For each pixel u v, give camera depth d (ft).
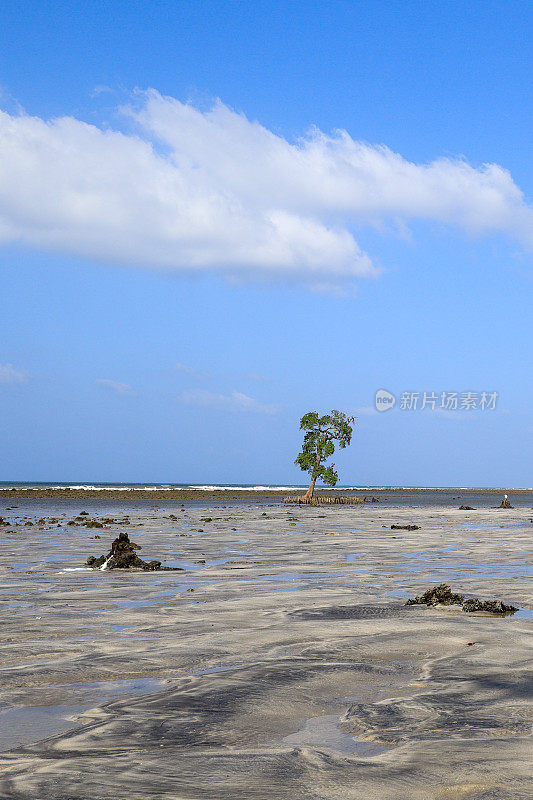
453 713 22.56
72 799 15.98
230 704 23.61
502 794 16.21
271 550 86.28
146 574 61.52
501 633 35.37
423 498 497.05
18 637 34.35
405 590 51.11
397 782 16.98
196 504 290.56
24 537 106.11
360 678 27.07
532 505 362.53
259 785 16.84
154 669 28.30
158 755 18.90
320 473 313.73
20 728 21.27
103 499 345.92
